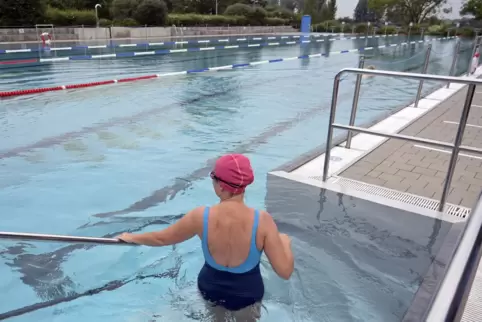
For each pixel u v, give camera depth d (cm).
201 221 207
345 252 298
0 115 700
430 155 484
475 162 462
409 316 233
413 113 700
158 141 575
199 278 227
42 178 440
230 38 2894
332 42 2659
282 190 390
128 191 413
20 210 369
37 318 237
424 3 4147
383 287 261
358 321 232
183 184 433
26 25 2320
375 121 648
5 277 273
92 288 262
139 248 309
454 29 3259
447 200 367
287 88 1031
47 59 1504
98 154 518
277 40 2792
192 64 1464
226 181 198
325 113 775
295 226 331
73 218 357
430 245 303
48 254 300
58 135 594
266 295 249
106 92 920
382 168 443
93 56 1602
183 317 225
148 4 2891
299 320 230
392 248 301
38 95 872
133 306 244
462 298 81
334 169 438
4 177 440
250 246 204
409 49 2191
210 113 749
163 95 902
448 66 1574
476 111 717
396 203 359
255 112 767
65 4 2959
